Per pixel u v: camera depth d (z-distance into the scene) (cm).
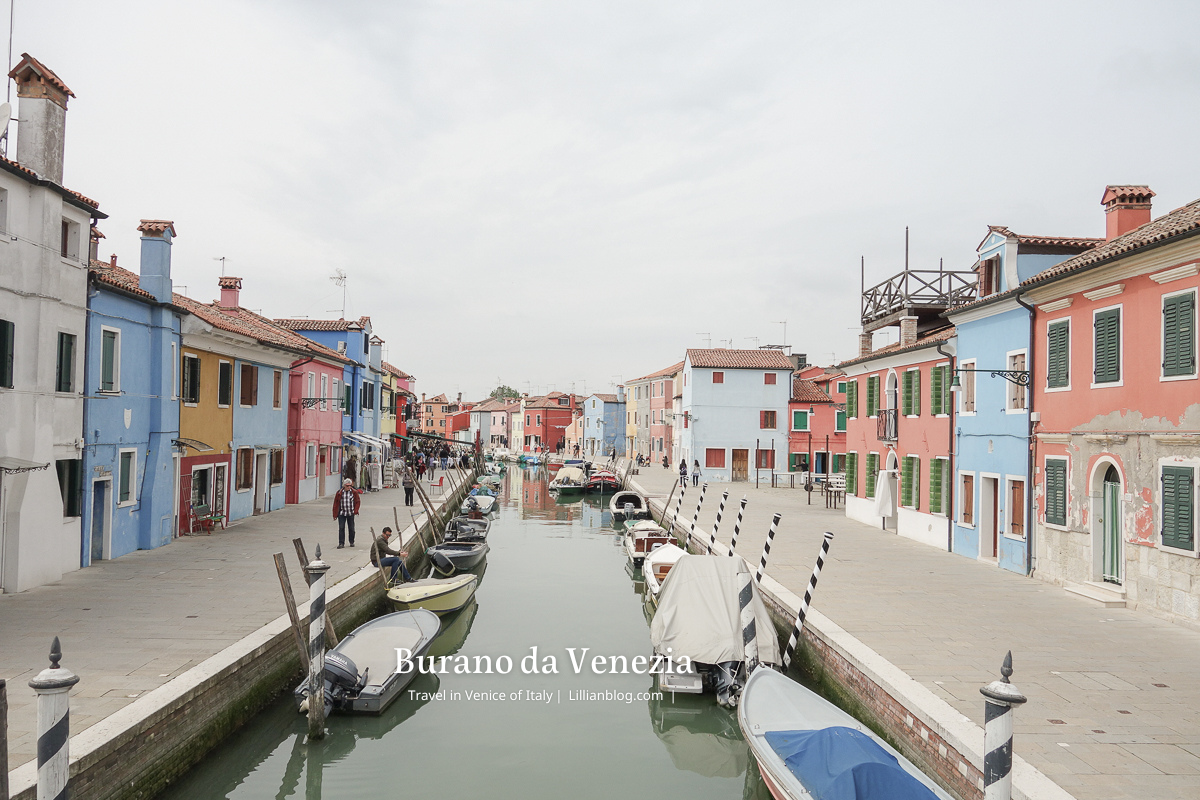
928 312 2498
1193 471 1187
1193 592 1186
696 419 4881
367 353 3812
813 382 5372
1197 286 1184
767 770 789
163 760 798
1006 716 599
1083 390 1473
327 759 978
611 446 8044
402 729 1077
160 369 1762
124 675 893
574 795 895
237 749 955
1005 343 1762
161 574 1470
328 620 1196
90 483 1519
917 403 2238
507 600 1883
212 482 2091
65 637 1045
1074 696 888
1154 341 1279
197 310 2088
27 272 1322
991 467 1805
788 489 4288
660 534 2411
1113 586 1388
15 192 1302
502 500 4631
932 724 801
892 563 1795
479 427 11300
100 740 700
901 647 1077
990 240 1880
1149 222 1600
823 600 1381
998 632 1162
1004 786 598
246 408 2325
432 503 3050
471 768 959
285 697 1105
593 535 3059
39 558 1342
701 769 970
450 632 1580
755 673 1005
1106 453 1394
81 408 1469
